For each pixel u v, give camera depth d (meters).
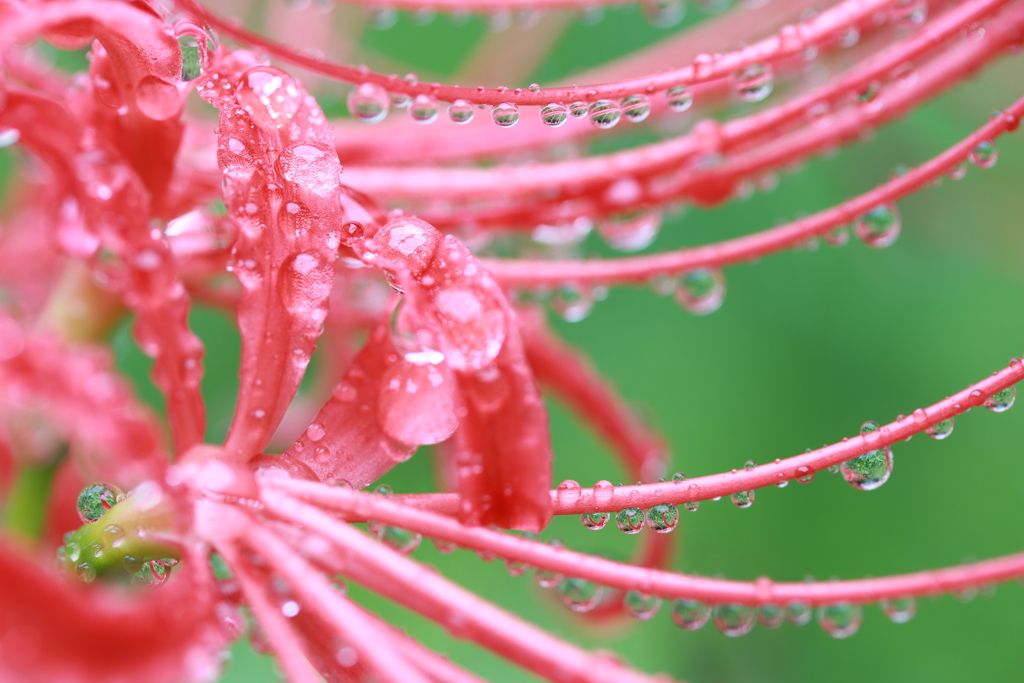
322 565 0.16
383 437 0.16
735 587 0.16
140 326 0.16
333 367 0.19
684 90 0.17
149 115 0.16
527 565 0.16
